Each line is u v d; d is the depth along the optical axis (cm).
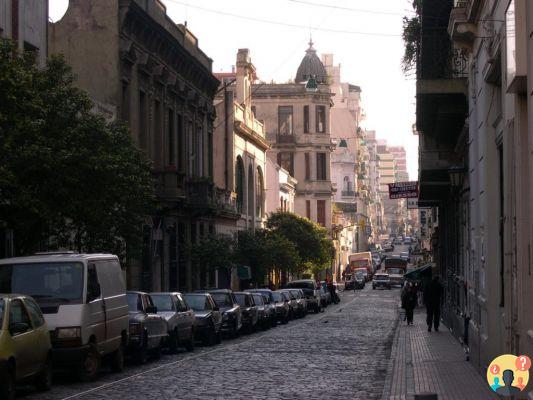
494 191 2292
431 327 4612
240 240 7100
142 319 2872
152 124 5356
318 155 12744
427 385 2222
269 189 10606
